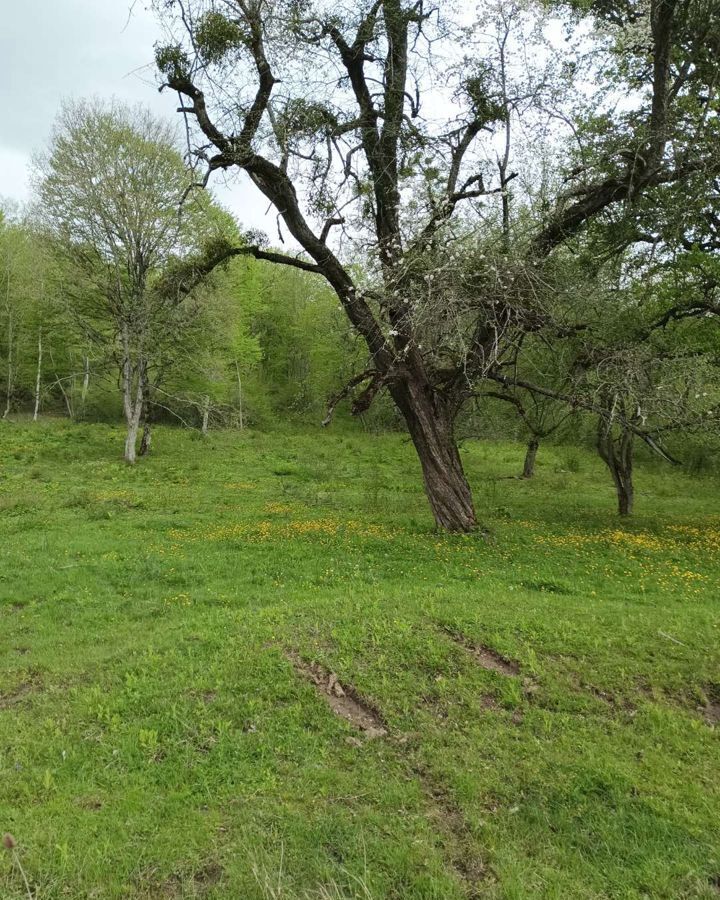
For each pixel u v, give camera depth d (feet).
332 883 11.85
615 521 52.37
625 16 42.16
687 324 55.88
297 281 155.33
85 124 75.25
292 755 15.69
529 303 36.68
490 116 40.83
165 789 14.53
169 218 76.13
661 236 40.60
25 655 22.95
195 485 67.05
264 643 20.43
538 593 29.35
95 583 31.58
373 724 17.02
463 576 32.48
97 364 94.32
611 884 12.36
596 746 16.21
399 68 41.91
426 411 43.16
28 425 106.42
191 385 111.86
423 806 14.23
